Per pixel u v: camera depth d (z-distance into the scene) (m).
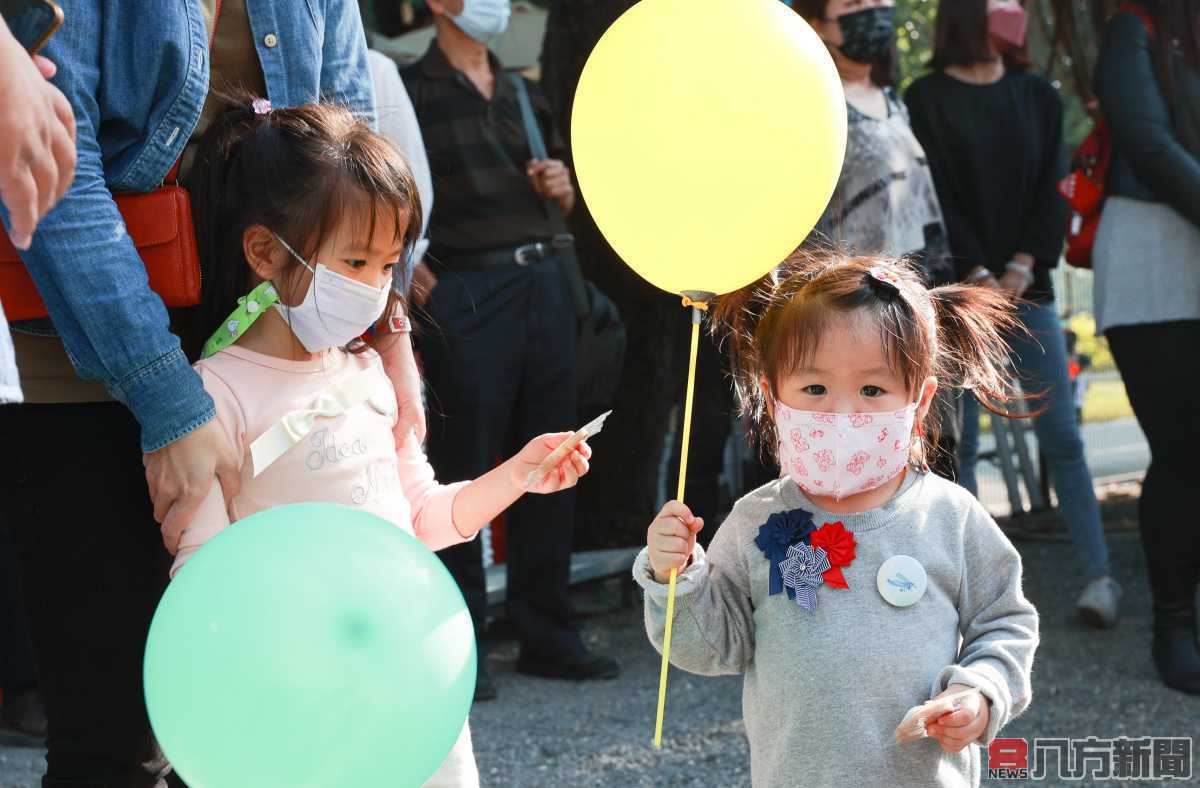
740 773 4.01
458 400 4.67
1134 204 4.65
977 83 5.23
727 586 2.47
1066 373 5.44
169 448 2.13
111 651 2.29
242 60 2.46
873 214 4.18
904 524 2.41
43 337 2.23
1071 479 5.52
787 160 2.27
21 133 1.73
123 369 2.12
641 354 6.64
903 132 4.32
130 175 2.27
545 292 4.81
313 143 2.28
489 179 4.71
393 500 2.39
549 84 6.66
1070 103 11.20
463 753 2.38
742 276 2.39
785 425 2.44
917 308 2.44
